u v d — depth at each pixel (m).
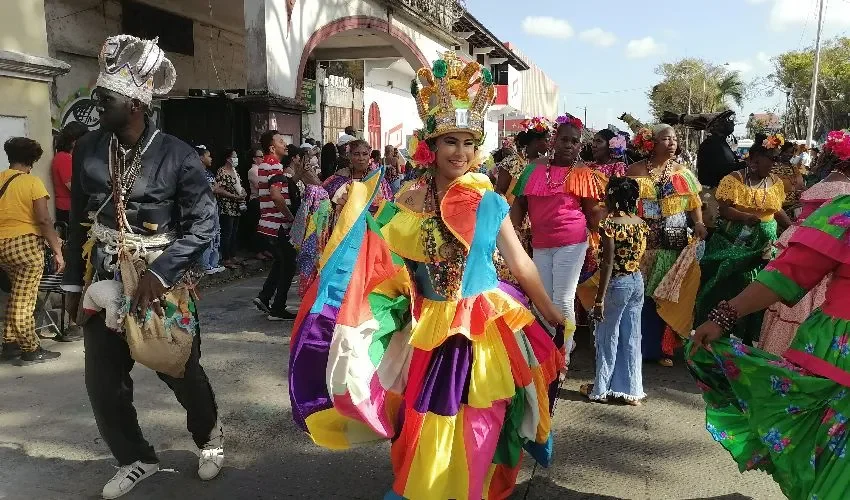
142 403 4.48
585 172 4.52
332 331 2.71
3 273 5.55
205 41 14.42
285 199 6.81
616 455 3.84
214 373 5.17
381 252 2.69
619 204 4.38
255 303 6.95
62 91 10.93
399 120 21.88
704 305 5.59
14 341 5.33
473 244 2.64
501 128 30.84
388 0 13.59
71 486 3.42
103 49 3.11
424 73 2.72
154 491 3.36
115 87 3.06
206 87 14.55
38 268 5.35
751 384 2.66
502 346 2.74
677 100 57.69
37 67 6.38
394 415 2.80
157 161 3.19
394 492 2.61
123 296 3.12
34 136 6.51
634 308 4.55
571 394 4.82
